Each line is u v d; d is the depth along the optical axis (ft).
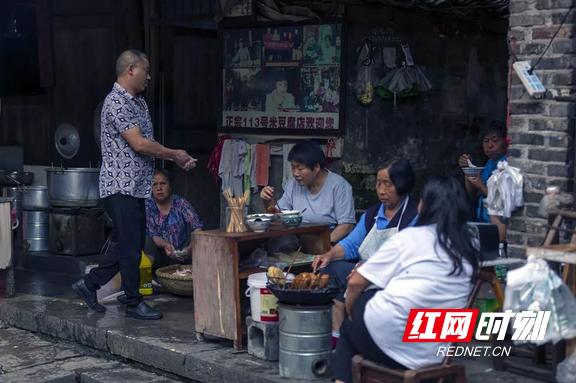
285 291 16.65
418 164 29.27
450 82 30.32
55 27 33.01
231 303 18.85
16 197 32.68
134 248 21.94
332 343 17.40
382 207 17.97
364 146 27.37
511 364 17.10
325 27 26.63
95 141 32.45
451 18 30.04
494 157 23.90
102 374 19.84
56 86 33.40
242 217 19.38
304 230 19.71
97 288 23.11
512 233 19.10
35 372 20.26
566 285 14.88
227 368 17.87
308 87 27.17
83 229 29.43
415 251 14.15
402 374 14.05
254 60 28.30
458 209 14.23
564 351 16.21
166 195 25.25
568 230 16.06
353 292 14.71
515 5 18.97
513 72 19.03
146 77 21.68
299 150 20.15
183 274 24.40
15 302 24.67
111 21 31.73
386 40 27.66
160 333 20.75
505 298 14.92
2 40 34.73
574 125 18.31
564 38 18.13
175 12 30.14
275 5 27.61
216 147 29.27
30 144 34.81
